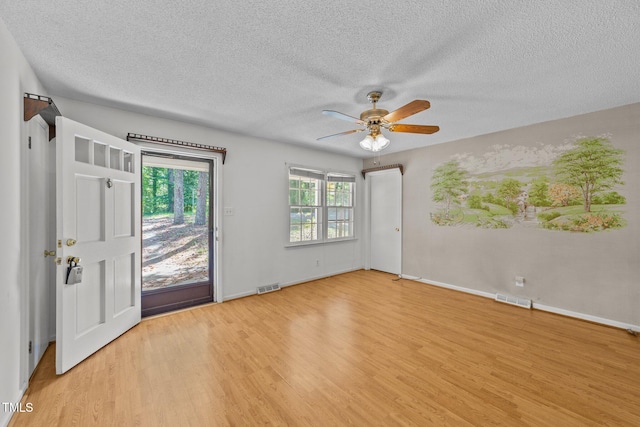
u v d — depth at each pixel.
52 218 2.50
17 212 1.70
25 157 1.85
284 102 2.69
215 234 3.60
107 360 2.20
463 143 4.06
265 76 2.18
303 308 3.39
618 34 1.64
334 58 1.93
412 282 4.60
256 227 3.97
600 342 2.52
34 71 2.10
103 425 1.53
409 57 1.91
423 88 2.38
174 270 4.24
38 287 2.16
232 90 2.44
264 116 3.09
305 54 1.88
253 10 1.46
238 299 3.73
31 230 2.03
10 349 1.58
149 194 4.90
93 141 2.31
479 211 3.90
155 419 1.58
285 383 1.92
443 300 3.69
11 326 1.60
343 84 2.31
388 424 1.55
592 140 2.97
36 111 1.87
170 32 1.65
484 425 1.54
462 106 2.80
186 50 1.84
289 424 1.55
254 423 1.56
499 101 2.67
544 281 3.32
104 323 2.42
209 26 1.60
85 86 2.36
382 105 2.75
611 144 2.87
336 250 5.12
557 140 3.21
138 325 2.88
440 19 1.52
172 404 1.71
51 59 1.94
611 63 1.97
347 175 5.29
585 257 3.04
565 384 1.91
